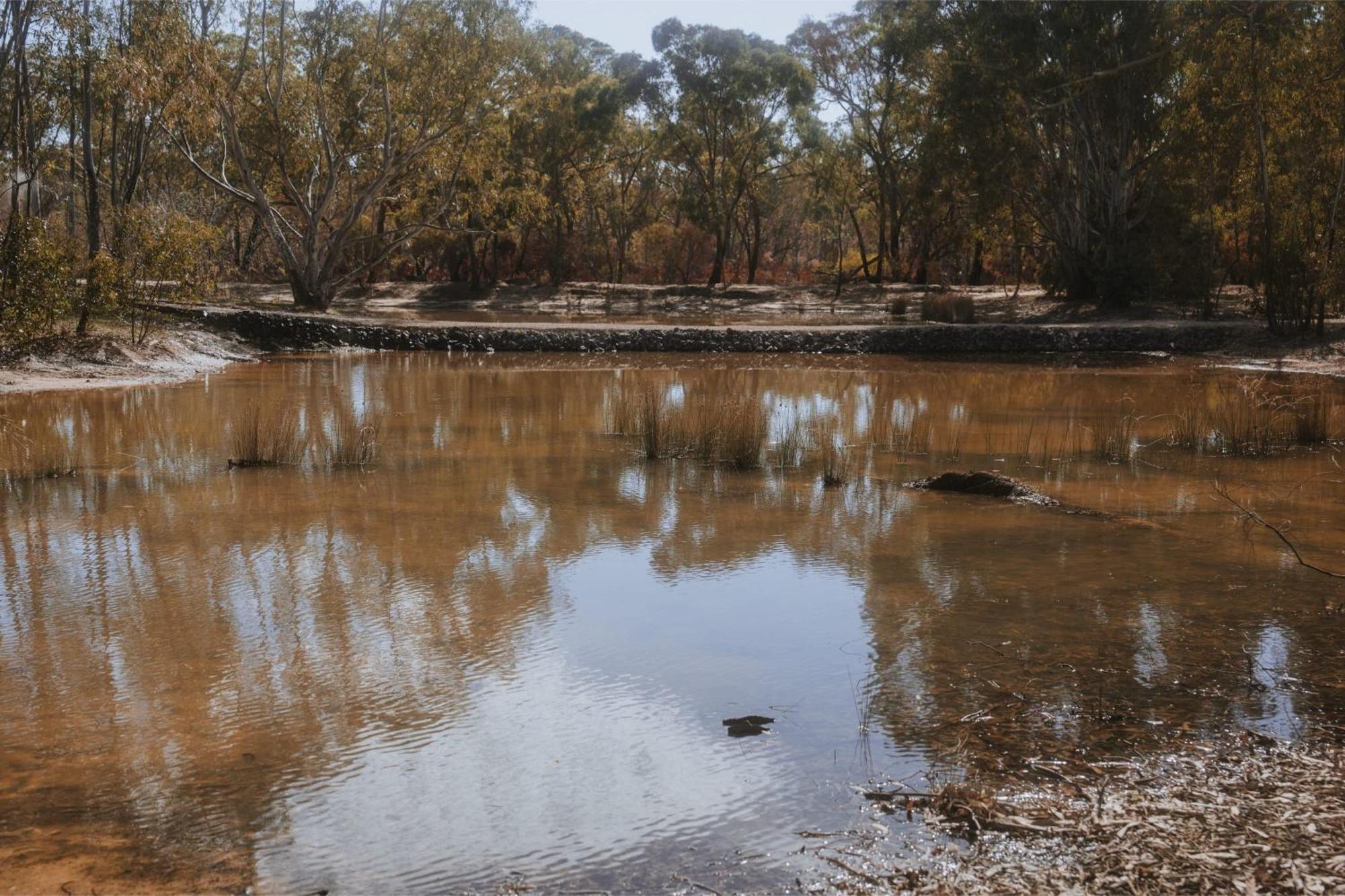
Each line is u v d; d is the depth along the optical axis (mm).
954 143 33406
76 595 5883
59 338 18516
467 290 46875
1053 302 35312
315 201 33562
